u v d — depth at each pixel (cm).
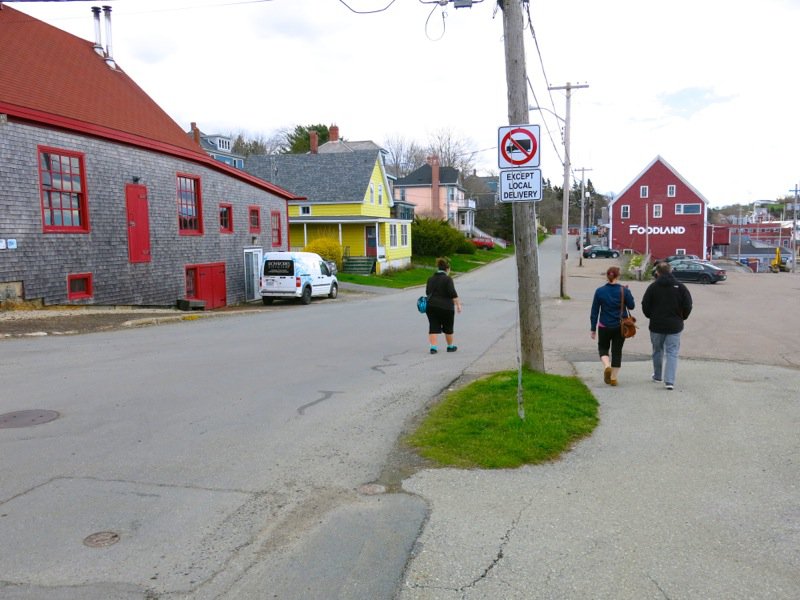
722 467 605
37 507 500
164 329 1602
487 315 2183
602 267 5956
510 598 380
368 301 2805
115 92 2312
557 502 521
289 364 1130
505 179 719
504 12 862
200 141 6200
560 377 959
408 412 798
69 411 772
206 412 784
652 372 1086
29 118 1602
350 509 506
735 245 10462
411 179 8569
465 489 548
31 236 1638
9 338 1329
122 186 1972
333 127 7425
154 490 538
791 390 937
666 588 390
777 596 381
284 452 640
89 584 391
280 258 2608
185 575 404
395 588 391
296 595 382
